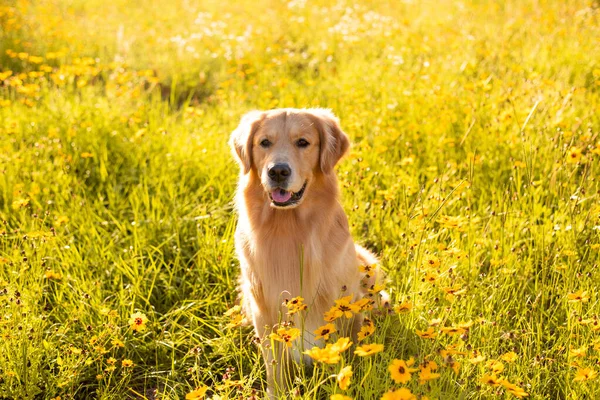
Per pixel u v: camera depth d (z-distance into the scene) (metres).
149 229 4.69
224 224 4.86
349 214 4.70
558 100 5.95
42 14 11.74
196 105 7.85
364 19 10.82
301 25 10.91
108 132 6.21
